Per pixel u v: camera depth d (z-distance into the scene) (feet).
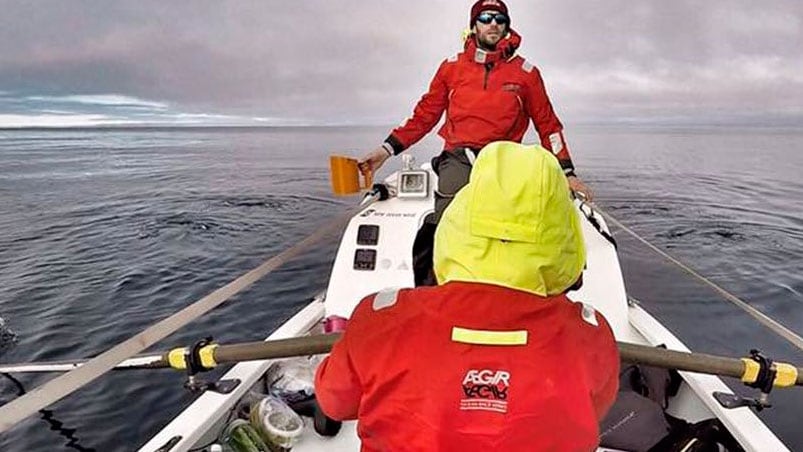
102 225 47.19
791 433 14.32
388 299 4.75
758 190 65.21
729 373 7.76
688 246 35.94
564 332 4.36
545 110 13.17
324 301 13.16
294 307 25.26
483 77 12.92
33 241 40.96
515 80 12.80
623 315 11.78
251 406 9.40
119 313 25.70
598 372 4.55
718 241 37.50
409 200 15.11
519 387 4.17
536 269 4.19
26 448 14.82
